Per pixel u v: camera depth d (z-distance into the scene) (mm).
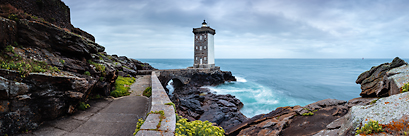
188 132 4879
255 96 33750
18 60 6578
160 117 5461
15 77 5832
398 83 5828
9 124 5504
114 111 8969
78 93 8078
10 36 6957
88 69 10367
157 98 7848
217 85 46000
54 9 11633
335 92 39844
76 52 10125
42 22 8539
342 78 64938
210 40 51031
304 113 10516
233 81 54062
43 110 6730
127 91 13758
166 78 37469
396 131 3078
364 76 13086
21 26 7535
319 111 10547
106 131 6609
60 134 6133
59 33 9055
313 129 8711
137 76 24469
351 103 11133
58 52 9117
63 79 7293
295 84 50906
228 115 18906
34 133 6000
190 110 20250
